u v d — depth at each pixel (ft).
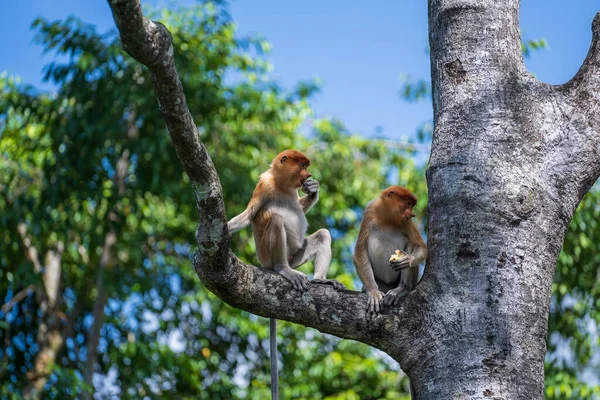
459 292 16.17
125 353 45.03
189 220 49.21
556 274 44.09
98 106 42.83
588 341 45.27
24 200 43.62
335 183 52.60
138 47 13.42
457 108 17.43
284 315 17.58
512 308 15.85
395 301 17.07
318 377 47.52
